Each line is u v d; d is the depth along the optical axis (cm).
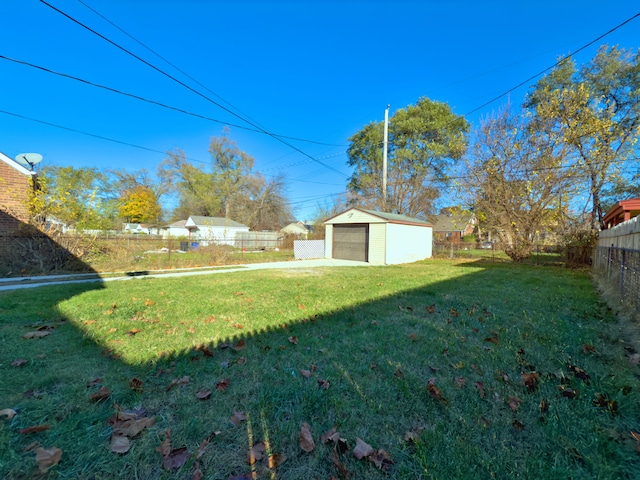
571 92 1219
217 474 140
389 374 242
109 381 224
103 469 141
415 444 158
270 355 279
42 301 487
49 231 919
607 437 164
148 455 150
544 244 1312
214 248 1531
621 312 430
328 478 139
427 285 682
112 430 168
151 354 276
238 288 630
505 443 162
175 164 3459
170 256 1297
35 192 921
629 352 287
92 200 998
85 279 767
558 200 1277
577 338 325
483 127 1359
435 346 303
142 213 3306
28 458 145
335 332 346
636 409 190
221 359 269
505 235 1403
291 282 720
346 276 841
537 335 338
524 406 197
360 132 2645
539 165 1248
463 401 203
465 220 1596
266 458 151
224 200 3628
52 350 282
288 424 178
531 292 603
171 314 418
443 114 2336
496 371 247
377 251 1364
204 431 170
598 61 1580
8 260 853
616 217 1079
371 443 162
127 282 711
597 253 991
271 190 3525
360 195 2647
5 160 963
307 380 231
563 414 186
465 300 519
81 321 375
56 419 177
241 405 197
